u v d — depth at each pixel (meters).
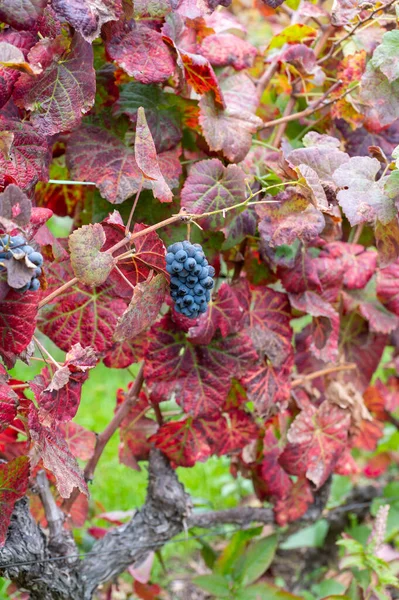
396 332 2.20
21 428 1.83
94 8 1.56
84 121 1.78
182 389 1.83
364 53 1.88
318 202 1.64
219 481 3.11
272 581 2.78
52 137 1.75
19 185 1.59
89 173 1.75
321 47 2.00
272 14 2.29
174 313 1.76
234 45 1.88
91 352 1.57
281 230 1.71
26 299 1.51
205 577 2.18
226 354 1.84
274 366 1.91
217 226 1.75
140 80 1.66
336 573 2.53
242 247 1.95
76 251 1.55
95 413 3.65
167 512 1.95
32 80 1.58
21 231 1.43
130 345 1.83
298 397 2.03
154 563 2.78
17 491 1.65
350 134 2.00
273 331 1.90
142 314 1.60
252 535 2.20
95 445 1.93
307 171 1.65
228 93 1.87
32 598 1.88
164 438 1.89
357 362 2.15
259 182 1.87
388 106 1.77
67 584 1.86
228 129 1.78
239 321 1.83
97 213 1.82
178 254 1.55
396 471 3.17
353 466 2.11
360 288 1.98
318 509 2.25
